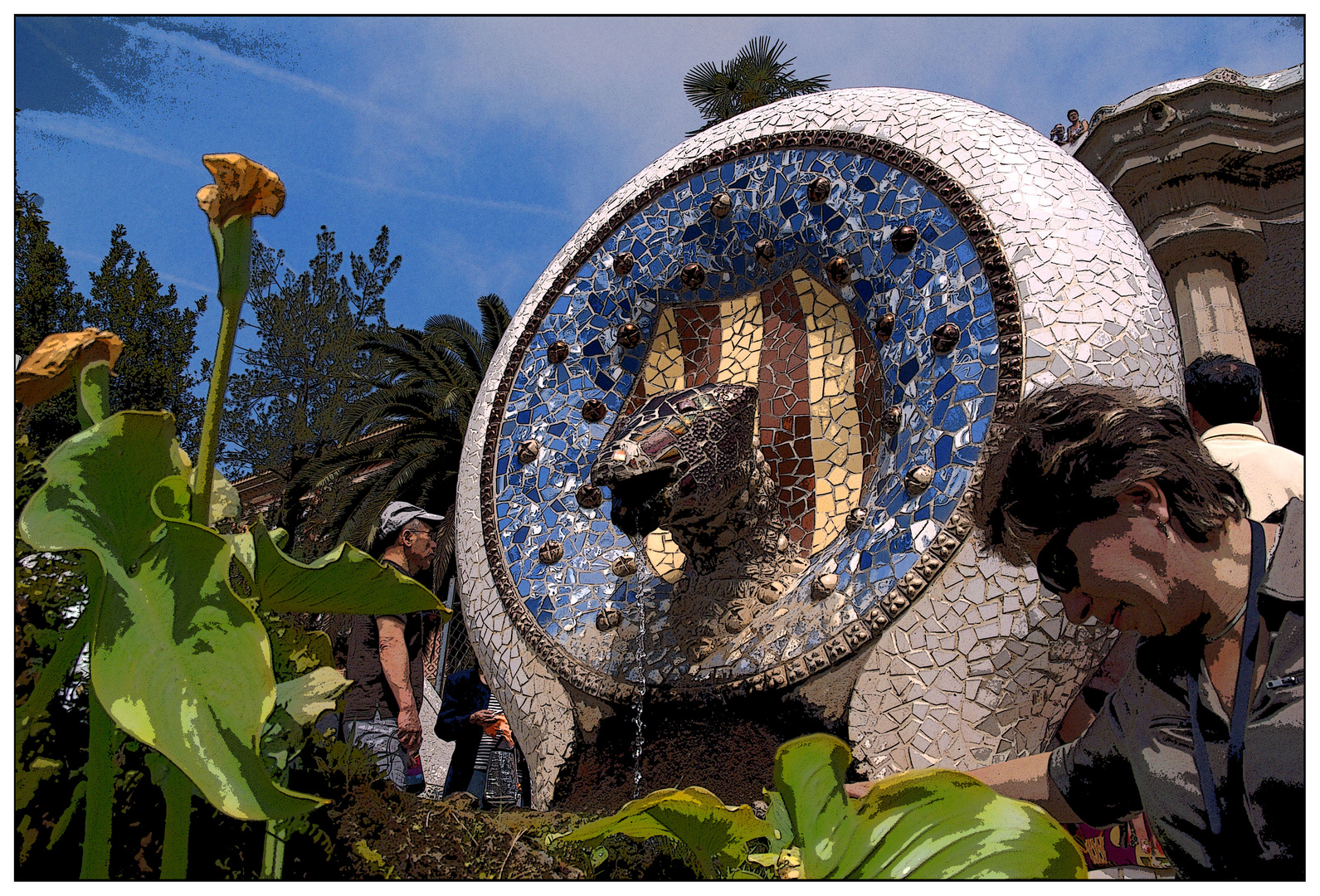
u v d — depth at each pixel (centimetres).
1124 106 560
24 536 95
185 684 94
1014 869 124
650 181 341
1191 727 153
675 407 260
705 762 251
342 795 169
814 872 132
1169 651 160
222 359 113
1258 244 528
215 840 151
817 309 307
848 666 238
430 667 581
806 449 298
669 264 329
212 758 91
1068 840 126
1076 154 597
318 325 1318
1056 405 160
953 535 232
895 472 257
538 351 346
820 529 288
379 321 1376
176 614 97
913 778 132
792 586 273
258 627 96
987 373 242
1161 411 155
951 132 277
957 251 260
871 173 286
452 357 1223
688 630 271
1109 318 239
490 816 201
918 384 258
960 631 227
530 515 321
